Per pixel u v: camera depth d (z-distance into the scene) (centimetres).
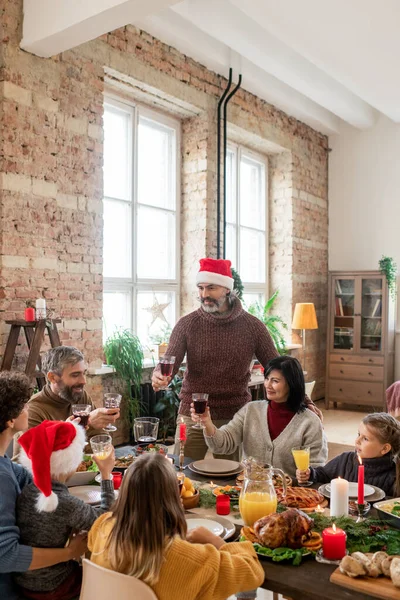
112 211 519
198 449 307
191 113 575
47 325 370
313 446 246
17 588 172
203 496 199
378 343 713
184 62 539
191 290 586
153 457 139
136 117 534
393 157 744
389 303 707
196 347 308
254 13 431
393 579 132
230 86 581
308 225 752
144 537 132
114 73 471
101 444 188
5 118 374
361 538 159
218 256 589
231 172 665
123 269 532
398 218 741
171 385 509
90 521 163
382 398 706
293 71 578
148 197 559
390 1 397
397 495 208
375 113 749
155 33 498
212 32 489
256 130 641
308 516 163
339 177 784
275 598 236
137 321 545
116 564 136
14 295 383
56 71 410
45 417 262
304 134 739
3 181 374
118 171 524
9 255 379
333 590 134
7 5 373
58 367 261
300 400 252
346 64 509
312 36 460
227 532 165
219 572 135
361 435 219
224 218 591
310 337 758
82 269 435
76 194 428
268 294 734
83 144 433
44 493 158
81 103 431
